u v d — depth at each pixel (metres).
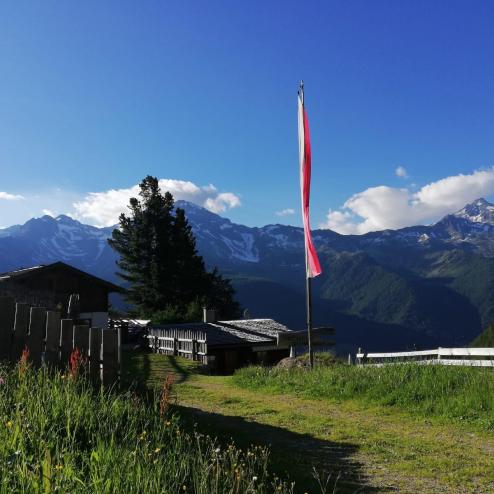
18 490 3.43
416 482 5.95
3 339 7.07
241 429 8.12
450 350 15.55
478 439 7.93
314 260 16.53
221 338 28.58
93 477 3.70
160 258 59.22
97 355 7.60
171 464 4.60
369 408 10.49
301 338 22.44
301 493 5.30
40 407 5.13
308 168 17.16
